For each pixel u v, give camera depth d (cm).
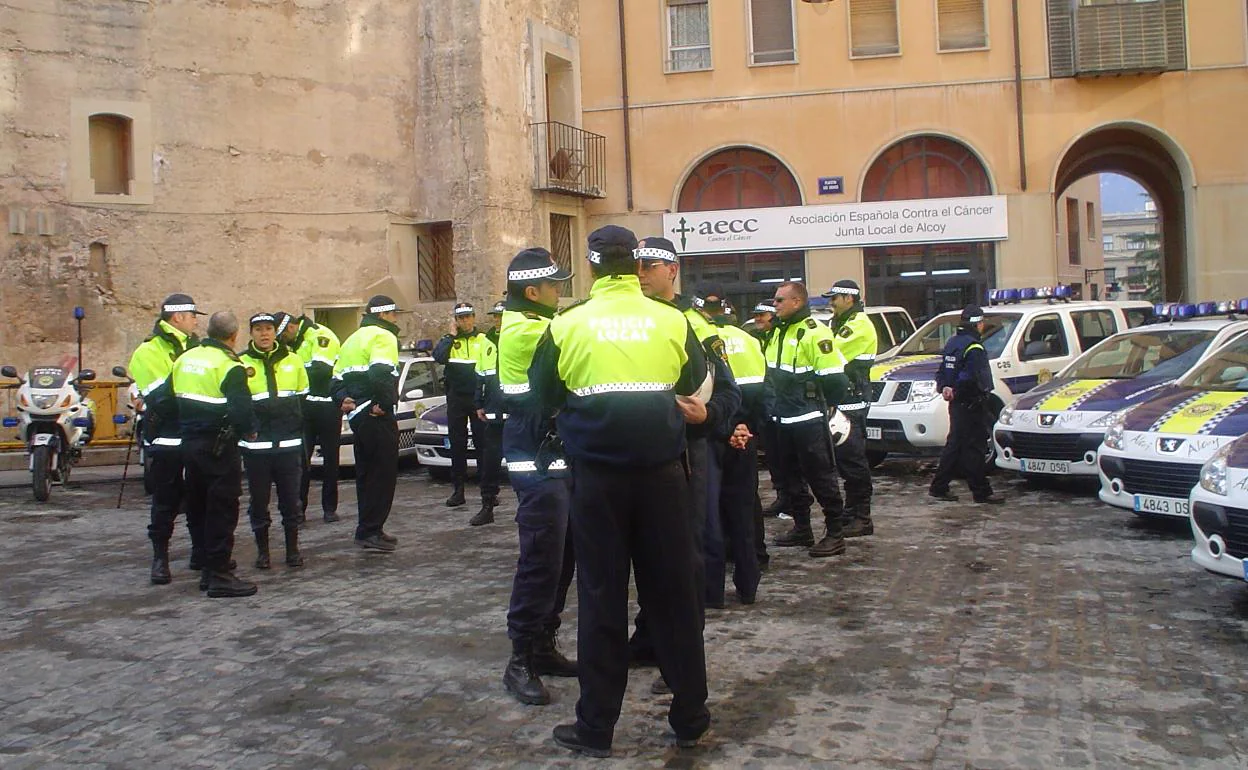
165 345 839
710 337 567
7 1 1875
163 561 848
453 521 1108
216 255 2077
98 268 1972
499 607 739
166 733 514
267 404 879
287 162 2141
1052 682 562
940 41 2367
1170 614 689
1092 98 2327
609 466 467
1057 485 1228
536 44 2331
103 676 605
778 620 688
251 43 2105
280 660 627
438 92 2238
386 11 2238
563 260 2452
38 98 1908
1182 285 2544
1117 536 933
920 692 549
